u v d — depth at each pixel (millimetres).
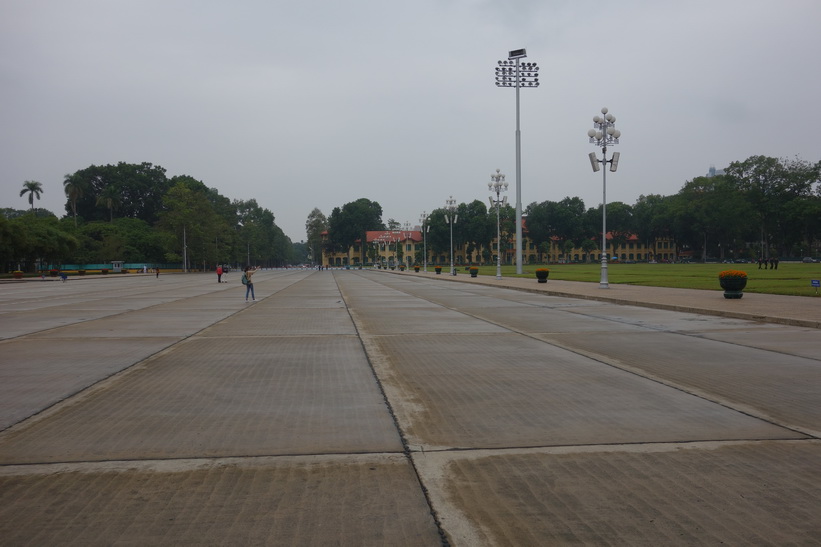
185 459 5008
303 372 9164
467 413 6523
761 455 5008
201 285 48875
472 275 58969
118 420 6305
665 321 16469
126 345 12320
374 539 3562
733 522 3768
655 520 3797
